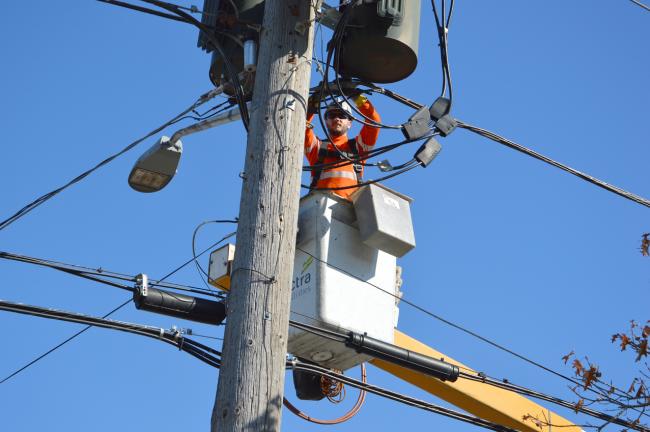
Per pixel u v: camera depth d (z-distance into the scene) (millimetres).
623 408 11742
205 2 11570
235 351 8914
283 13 10453
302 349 11719
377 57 11383
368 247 11984
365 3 11117
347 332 11438
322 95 11336
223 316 10828
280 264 9352
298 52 10320
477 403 14789
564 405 12391
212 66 12086
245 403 8664
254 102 10133
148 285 10719
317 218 11789
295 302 11719
